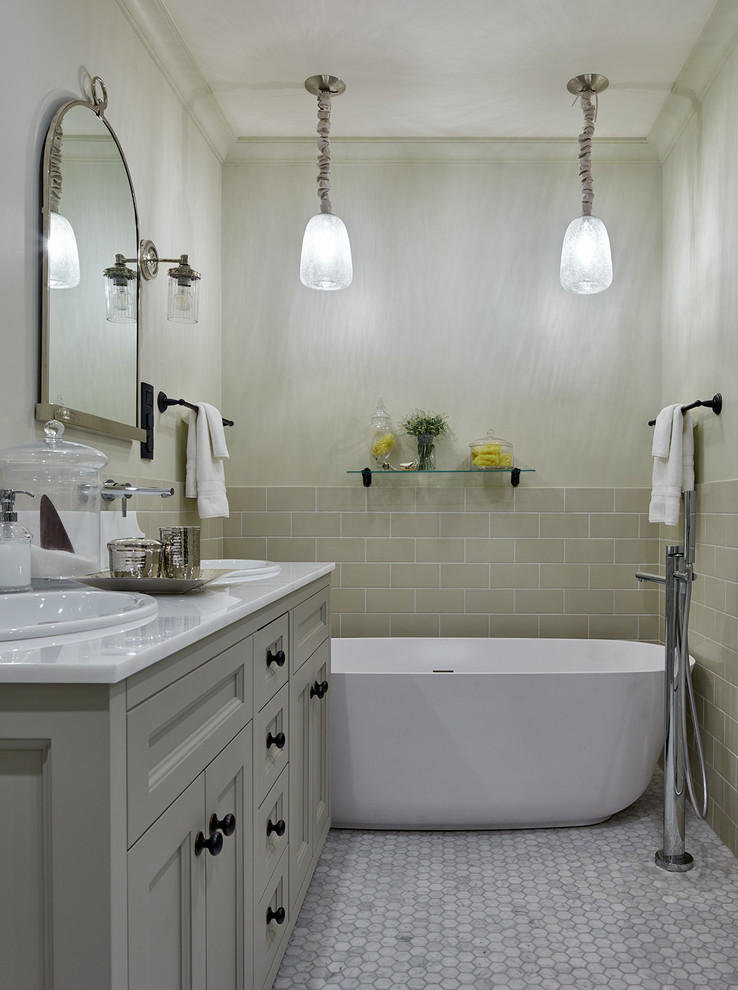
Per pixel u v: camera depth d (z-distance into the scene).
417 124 3.59
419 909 2.35
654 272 3.75
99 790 0.96
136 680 1.04
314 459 3.79
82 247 2.24
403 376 3.78
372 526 3.77
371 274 3.80
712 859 2.69
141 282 2.75
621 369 3.75
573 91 3.25
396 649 3.60
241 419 3.80
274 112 3.48
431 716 2.85
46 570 1.79
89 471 1.90
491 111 3.46
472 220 3.78
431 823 2.92
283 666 1.98
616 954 2.12
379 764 2.87
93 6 2.35
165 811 1.15
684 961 2.08
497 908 2.36
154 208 2.89
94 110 2.31
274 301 3.81
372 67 3.11
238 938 1.54
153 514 2.88
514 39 2.91
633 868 2.62
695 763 3.13
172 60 2.98
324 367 3.79
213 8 2.73
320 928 2.24
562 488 3.74
